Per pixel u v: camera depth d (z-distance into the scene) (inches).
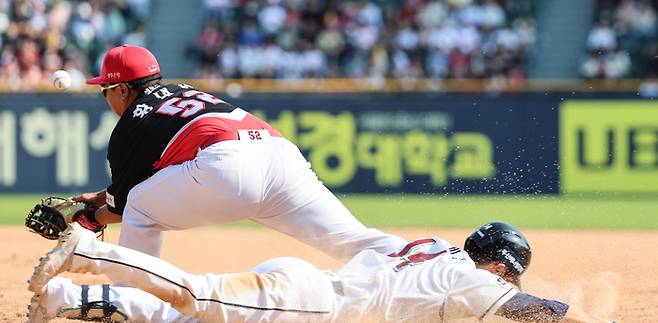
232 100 2367.1
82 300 726.5
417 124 2345.0
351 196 2347.4
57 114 2283.5
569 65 2999.5
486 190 2327.8
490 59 2878.9
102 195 890.7
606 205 2224.4
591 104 2326.5
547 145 2329.0
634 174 2321.6
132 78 844.0
